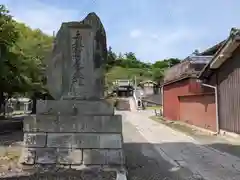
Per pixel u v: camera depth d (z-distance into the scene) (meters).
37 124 7.68
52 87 8.30
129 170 9.08
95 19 8.45
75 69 8.26
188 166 9.79
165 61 105.81
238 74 15.77
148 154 11.91
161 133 19.39
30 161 7.55
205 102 20.67
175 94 29.42
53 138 7.63
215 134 17.98
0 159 8.81
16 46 19.94
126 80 80.88
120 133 7.65
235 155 11.60
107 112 7.80
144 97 71.81
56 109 7.84
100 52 8.42
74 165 7.53
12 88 21.02
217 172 9.01
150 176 8.44
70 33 8.35
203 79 19.50
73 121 7.67
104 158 7.57
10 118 31.09
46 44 23.69
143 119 33.59
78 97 8.16
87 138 7.62
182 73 25.92
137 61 114.56
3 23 16.72
